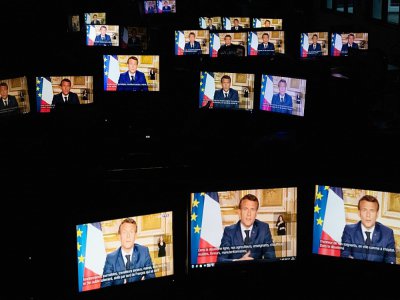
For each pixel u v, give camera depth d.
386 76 7.63
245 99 6.80
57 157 5.07
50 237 3.13
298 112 6.48
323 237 3.22
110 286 2.97
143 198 3.38
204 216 3.12
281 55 9.67
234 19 13.69
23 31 11.62
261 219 3.19
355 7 13.56
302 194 3.21
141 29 11.28
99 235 2.93
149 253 3.04
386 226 3.11
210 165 3.83
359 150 4.14
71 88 6.99
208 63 7.36
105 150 5.17
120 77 7.61
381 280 3.16
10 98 6.63
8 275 3.07
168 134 5.93
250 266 3.21
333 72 7.62
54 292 3.02
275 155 4.07
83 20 13.61
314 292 3.13
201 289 3.12
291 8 17.05
